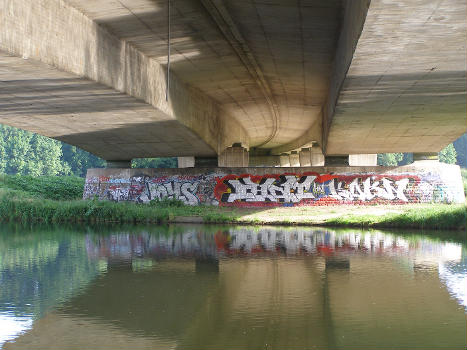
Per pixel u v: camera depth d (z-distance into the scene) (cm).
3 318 1488
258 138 7019
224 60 2922
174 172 4969
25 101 2469
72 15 1984
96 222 4328
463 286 1836
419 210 3859
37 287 1842
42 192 6028
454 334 1332
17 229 3750
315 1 1958
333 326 1398
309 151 7244
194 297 1706
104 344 1278
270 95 4034
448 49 1734
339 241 2981
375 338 1304
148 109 2773
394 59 1850
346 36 1997
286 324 1418
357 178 4694
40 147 11419
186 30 2352
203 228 3778
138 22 2188
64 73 1980
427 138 3812
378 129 3403
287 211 4497
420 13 1427
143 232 3509
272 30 2344
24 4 1717
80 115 2870
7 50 1653
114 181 5106
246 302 1642
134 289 1812
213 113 4219
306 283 1895
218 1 2028
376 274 2047
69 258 2425
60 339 1320
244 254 2527
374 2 1362
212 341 1290
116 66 2311
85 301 1662
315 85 3397
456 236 3222
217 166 4978
